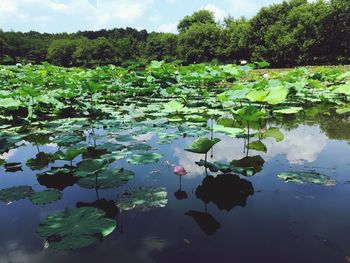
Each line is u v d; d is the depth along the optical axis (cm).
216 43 4725
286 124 642
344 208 277
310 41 2897
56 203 299
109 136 563
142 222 259
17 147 509
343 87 913
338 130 573
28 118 722
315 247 221
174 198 305
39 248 224
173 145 497
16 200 306
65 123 683
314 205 283
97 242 230
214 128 540
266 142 503
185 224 255
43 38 7488
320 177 341
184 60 5088
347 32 2839
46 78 1380
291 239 232
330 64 2872
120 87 1149
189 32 5038
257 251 218
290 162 402
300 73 1367
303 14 3034
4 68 2022
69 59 5891
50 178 366
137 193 310
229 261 207
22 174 384
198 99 1040
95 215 260
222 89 1245
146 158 410
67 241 226
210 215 270
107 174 366
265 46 3472
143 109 847
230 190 322
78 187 336
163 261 209
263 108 802
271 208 280
